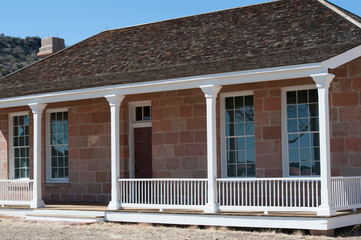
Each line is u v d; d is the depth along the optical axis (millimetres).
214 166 13766
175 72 14859
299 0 17906
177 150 16922
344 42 13664
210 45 16828
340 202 12766
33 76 19984
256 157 15367
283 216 12672
